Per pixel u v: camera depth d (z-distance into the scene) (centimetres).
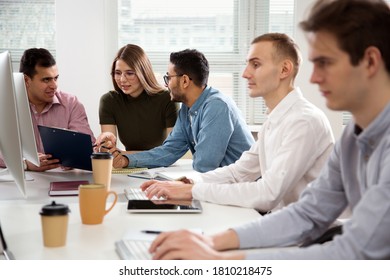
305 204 135
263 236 128
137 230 136
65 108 297
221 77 432
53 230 125
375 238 100
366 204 102
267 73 197
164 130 327
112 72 324
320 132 184
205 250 110
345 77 107
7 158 184
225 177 212
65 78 405
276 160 179
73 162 226
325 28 107
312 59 110
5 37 421
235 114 265
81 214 146
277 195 174
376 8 106
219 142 252
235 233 127
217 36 429
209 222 150
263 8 426
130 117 326
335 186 134
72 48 403
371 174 113
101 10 403
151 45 427
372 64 106
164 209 161
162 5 424
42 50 282
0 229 122
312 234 135
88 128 301
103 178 191
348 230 105
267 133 198
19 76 200
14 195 187
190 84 267
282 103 194
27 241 130
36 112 290
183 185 181
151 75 321
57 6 399
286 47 197
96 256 119
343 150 128
